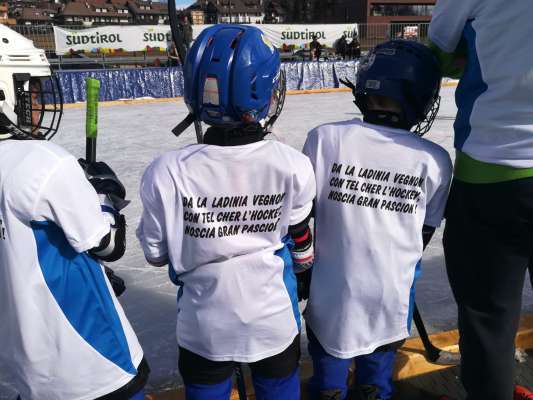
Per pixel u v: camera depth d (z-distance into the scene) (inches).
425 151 59.6
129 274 118.4
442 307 100.7
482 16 54.9
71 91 497.7
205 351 57.0
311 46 722.8
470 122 57.9
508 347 62.5
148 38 663.1
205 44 51.4
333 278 63.4
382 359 68.6
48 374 51.7
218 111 50.7
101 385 53.6
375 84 60.0
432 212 62.3
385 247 61.2
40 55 57.2
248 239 54.4
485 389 63.0
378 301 62.5
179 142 281.3
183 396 75.9
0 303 50.9
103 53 654.5
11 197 46.7
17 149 48.4
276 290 56.2
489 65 54.7
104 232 50.7
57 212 47.4
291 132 304.0
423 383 82.4
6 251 48.3
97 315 52.9
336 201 61.6
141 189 54.2
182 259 55.5
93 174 57.4
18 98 55.1
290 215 55.0
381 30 767.7
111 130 330.0
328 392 68.5
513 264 59.8
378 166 60.1
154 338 92.0
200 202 52.8
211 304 55.2
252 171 52.4
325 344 65.6
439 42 61.6
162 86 535.5
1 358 54.0
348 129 61.6
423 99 61.4
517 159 54.4
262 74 50.4
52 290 49.9
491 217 58.5
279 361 59.7
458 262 63.3
